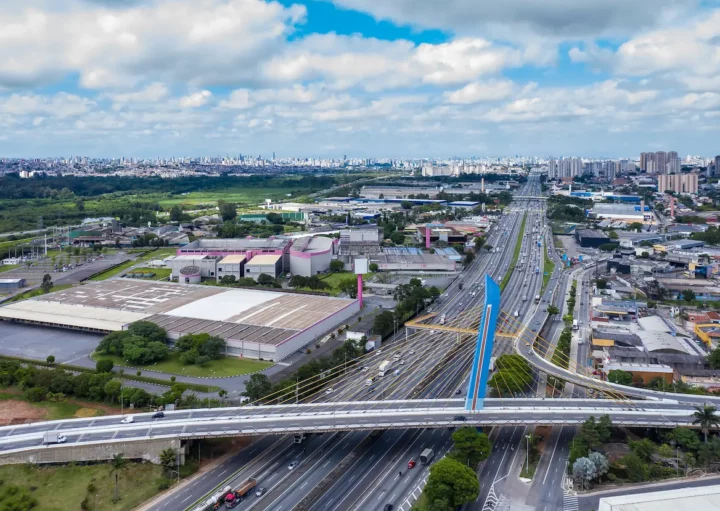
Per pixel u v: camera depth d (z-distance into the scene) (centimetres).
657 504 14575
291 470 18850
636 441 19850
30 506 16775
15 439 19438
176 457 18912
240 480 18288
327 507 16888
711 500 14775
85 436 19425
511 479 18475
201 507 16638
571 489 17912
